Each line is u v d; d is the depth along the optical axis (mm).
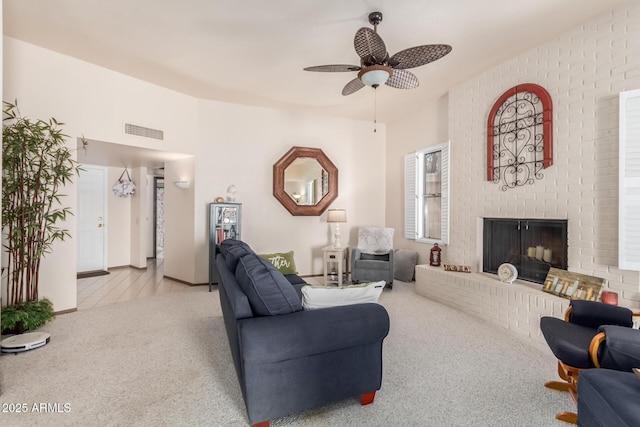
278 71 3771
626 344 1521
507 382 2139
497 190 3623
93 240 5898
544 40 3072
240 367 1713
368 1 2477
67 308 3512
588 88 2771
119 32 2965
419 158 5199
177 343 2734
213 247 4605
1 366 2311
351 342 1741
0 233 2268
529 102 3260
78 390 2016
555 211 3031
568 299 2709
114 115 3814
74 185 3521
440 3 2500
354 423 1732
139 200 6172
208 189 4809
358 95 4582
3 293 3062
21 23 2824
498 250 3701
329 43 3127
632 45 2492
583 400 1335
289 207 5277
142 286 4766
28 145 2926
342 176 5770
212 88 4324
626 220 2453
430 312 3604
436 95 4605
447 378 2188
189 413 1800
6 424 1689
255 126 5098
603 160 2676
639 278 2469
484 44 3137
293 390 1676
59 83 3369
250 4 2533
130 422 1719
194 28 2887
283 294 1744
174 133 4434
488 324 3238
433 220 5035
